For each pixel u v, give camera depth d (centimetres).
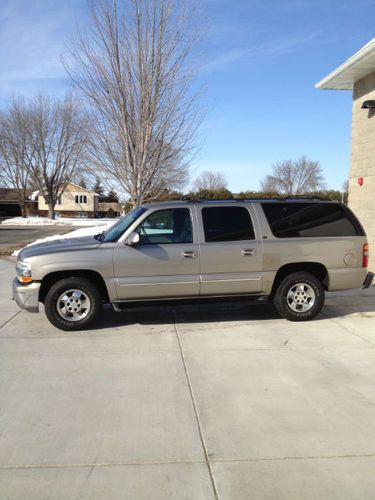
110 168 1563
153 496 286
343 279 692
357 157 1189
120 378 472
